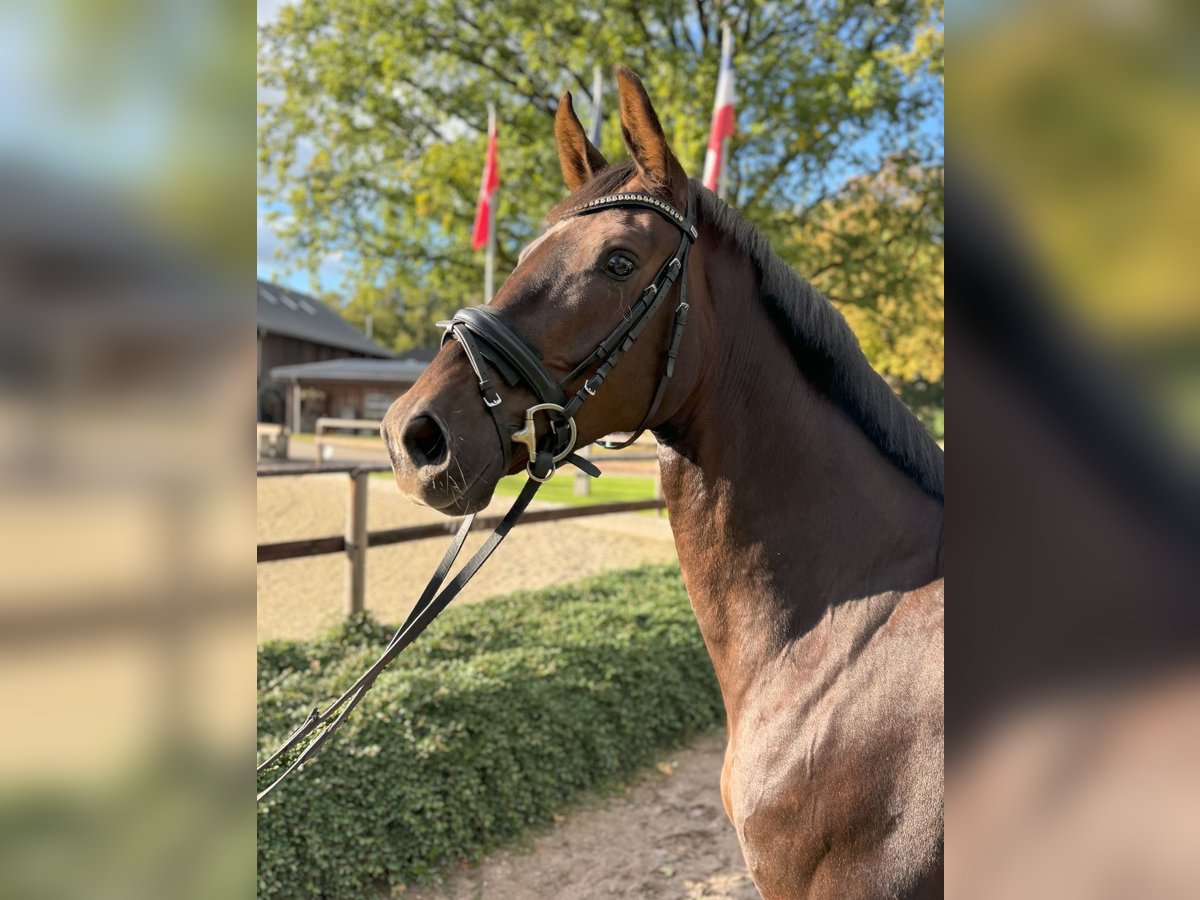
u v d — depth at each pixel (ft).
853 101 28.40
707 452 4.20
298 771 7.34
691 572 4.43
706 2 31.63
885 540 4.00
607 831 9.00
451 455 3.40
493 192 27.86
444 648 10.86
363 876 7.39
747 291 4.17
